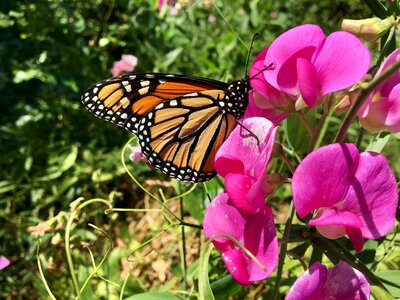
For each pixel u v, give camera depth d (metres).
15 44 0.37
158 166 0.14
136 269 0.22
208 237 0.10
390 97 0.10
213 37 0.33
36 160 0.29
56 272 0.21
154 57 0.32
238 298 0.19
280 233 0.13
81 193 0.26
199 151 0.14
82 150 0.29
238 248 0.10
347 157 0.09
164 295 0.13
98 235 0.24
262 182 0.10
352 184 0.09
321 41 0.10
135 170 0.27
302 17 0.34
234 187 0.10
